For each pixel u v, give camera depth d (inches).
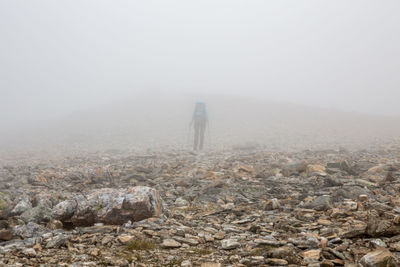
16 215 271.3
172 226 240.2
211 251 194.5
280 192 360.8
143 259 181.0
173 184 419.5
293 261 171.6
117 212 250.1
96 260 178.1
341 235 203.3
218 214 284.8
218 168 524.4
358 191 312.5
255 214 276.5
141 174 481.4
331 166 472.4
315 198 313.9
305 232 219.3
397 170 430.3
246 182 413.1
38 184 419.8
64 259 179.3
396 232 192.4
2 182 438.0
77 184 427.2
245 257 180.2
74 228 247.8
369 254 159.5
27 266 169.5
